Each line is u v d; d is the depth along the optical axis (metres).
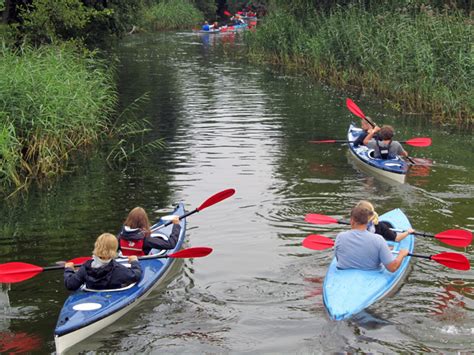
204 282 7.40
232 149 13.84
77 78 15.27
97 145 14.55
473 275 7.50
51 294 7.20
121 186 11.32
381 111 18.11
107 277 6.68
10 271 6.74
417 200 10.29
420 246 8.36
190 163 12.74
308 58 26.56
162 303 6.86
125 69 27.95
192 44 40.12
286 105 19.25
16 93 12.85
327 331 6.19
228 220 9.44
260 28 30.89
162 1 55.38
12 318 6.62
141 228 7.41
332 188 10.97
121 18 26.36
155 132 15.74
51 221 9.60
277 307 6.73
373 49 21.00
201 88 22.73
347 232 7.34
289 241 8.62
